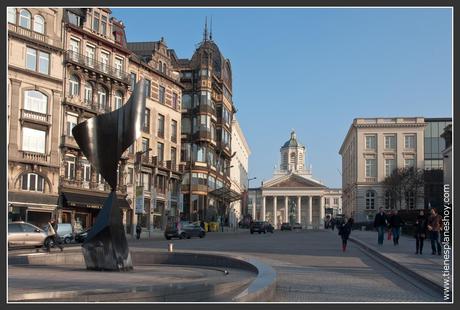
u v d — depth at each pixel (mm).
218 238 46594
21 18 44562
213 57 81688
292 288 12391
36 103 45469
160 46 63406
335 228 96875
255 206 155750
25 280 12594
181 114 73250
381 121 111000
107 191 52281
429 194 88375
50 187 46031
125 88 55281
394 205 89688
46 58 46562
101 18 52906
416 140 109250
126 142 15023
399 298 11305
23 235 28312
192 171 73062
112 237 15008
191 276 14039
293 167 167750
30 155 44281
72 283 12016
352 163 119250
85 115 50219
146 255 19406
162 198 62844
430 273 14516
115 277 13492
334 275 15250
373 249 24484
